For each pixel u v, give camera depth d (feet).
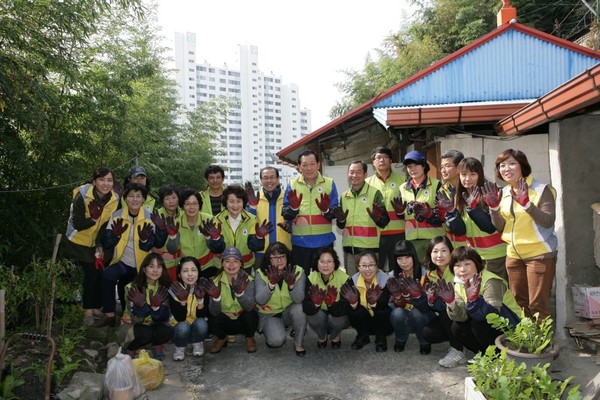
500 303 12.82
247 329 15.14
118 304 20.63
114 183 16.71
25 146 19.89
